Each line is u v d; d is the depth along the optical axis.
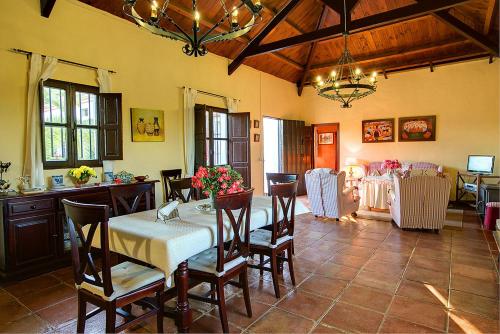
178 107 5.35
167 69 5.15
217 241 2.14
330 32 5.29
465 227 4.85
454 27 5.43
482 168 6.38
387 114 7.79
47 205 3.26
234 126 6.27
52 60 3.67
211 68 6.04
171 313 2.18
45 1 3.55
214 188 2.72
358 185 6.64
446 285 2.85
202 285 2.95
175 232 2.15
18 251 3.06
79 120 4.02
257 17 2.83
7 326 2.28
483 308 2.44
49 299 2.70
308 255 3.69
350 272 3.18
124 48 4.52
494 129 6.55
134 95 4.66
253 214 2.72
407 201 4.54
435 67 7.11
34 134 3.52
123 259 2.62
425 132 7.29
